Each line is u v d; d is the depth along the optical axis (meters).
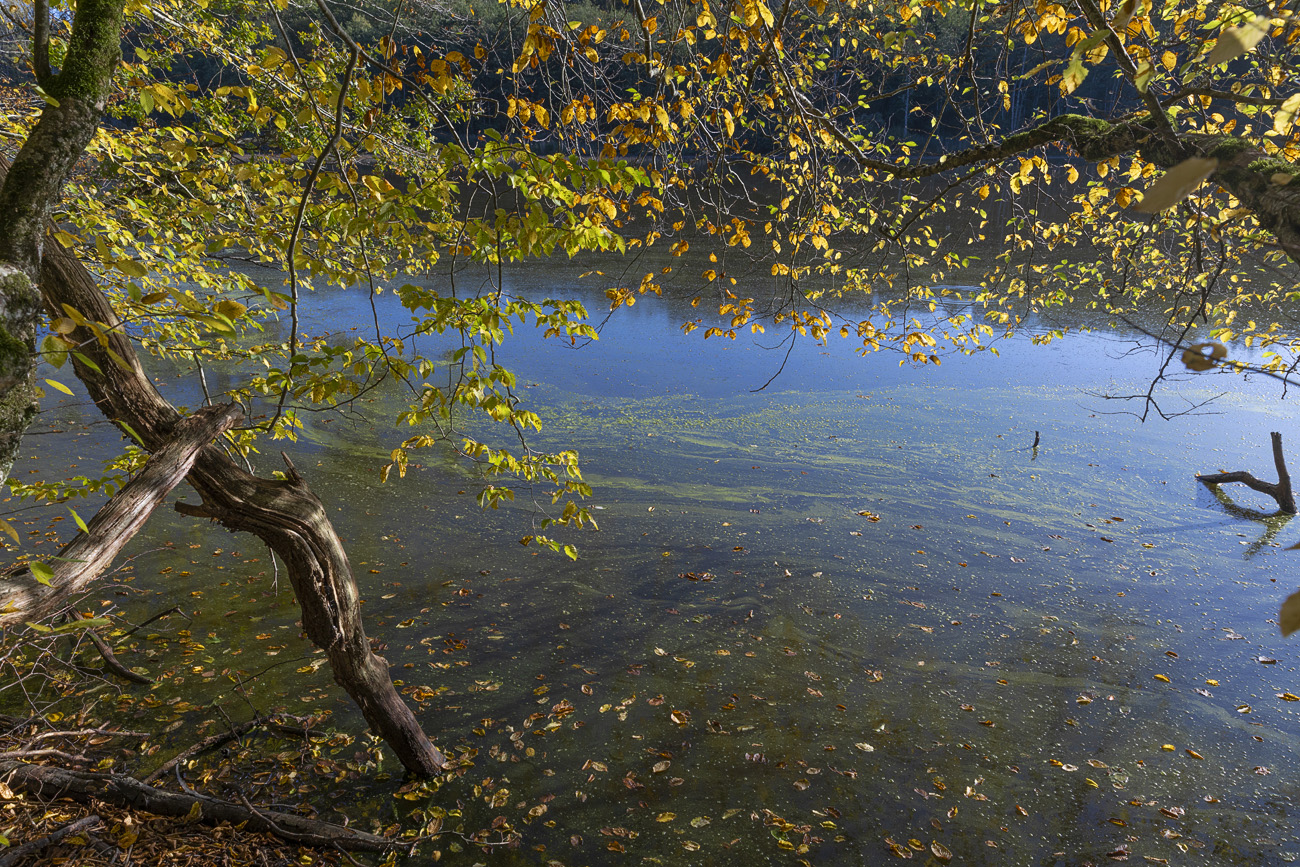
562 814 4.29
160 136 5.18
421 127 5.49
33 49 2.09
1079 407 11.72
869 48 5.54
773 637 6.11
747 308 5.52
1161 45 3.16
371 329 14.84
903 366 13.64
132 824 3.68
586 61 4.09
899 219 6.25
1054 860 4.06
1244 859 4.07
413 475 9.18
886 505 8.62
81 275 2.72
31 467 8.55
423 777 4.46
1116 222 6.84
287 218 4.85
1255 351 12.37
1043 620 6.41
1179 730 5.09
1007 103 4.67
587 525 7.99
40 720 4.45
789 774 4.64
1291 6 2.41
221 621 6.02
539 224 3.07
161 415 2.88
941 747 4.91
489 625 6.19
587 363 13.74
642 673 5.61
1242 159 1.85
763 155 5.40
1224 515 8.38
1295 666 5.79
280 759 4.57
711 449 10.21
